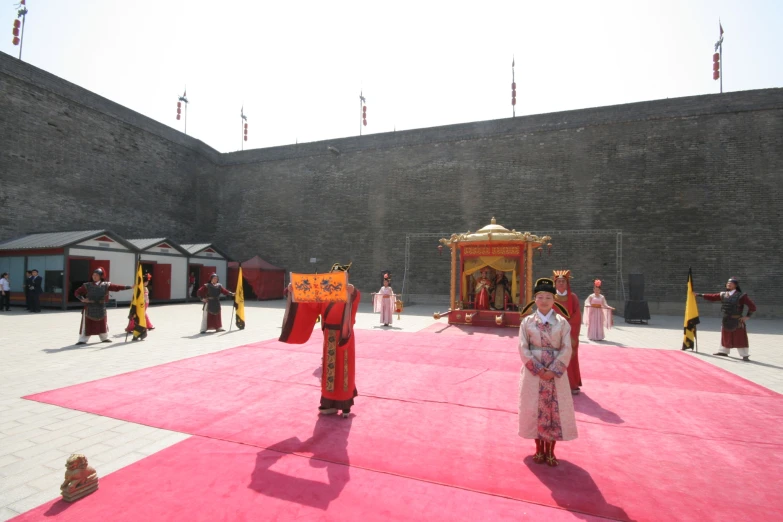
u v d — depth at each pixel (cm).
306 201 2764
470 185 2388
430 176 2473
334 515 288
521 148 2306
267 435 429
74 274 1891
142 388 598
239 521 279
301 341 515
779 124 1934
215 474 345
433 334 1171
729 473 360
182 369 715
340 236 2655
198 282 2508
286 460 372
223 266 2650
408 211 2506
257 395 570
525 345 375
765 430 462
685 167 2038
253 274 2550
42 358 802
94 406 516
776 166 1925
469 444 414
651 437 440
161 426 452
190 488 322
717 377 709
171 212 2717
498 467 365
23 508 295
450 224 2411
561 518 288
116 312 1716
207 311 1166
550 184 2241
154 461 369
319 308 516
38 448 395
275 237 2830
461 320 1379
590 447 413
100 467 357
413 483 334
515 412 511
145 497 309
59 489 321
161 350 891
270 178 2884
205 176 2953
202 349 903
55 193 2108
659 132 2086
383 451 394
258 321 1483
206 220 2942
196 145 2895
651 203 2075
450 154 2444
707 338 1199
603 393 609
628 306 1611
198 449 394
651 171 2084
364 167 2628
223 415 488
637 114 2116
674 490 329
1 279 1742
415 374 702
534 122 2284
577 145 2208
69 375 670
